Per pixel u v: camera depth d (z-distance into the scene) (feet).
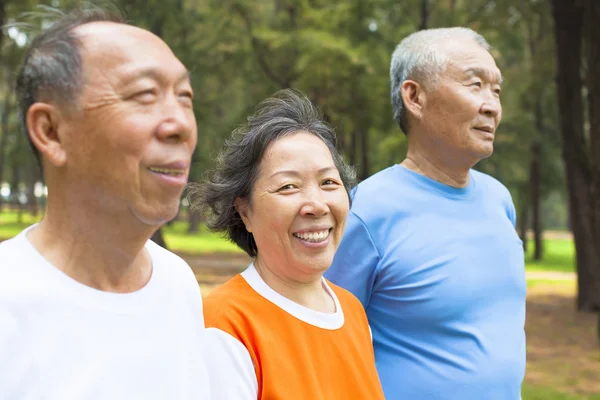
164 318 4.25
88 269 3.90
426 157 8.59
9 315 3.57
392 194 8.23
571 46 37.50
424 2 50.44
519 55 64.49
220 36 54.95
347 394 6.02
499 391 7.84
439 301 7.87
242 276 6.49
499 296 8.19
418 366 7.86
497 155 64.34
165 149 3.67
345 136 63.16
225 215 6.64
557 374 24.98
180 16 52.75
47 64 3.59
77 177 3.67
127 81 3.59
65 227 3.85
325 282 6.91
